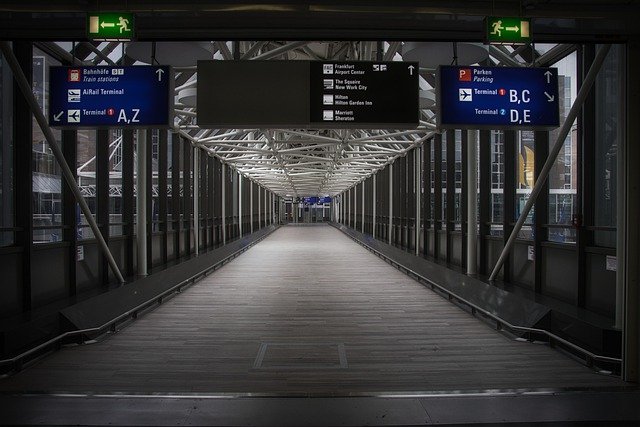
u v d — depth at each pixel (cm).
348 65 665
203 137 1867
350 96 664
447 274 1174
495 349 709
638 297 526
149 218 1273
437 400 461
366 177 3462
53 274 819
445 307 1030
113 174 1242
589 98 773
